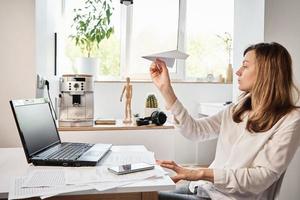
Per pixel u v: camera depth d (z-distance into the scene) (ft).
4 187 3.28
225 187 3.90
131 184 3.37
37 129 4.58
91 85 7.22
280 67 4.28
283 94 4.23
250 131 4.31
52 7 8.89
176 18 11.59
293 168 6.85
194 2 11.84
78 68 10.41
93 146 5.11
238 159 4.20
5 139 6.08
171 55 5.20
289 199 6.89
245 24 7.59
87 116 7.17
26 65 6.16
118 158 4.54
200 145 11.96
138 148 5.30
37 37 6.46
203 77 11.92
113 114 11.10
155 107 8.05
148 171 3.82
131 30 11.34
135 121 7.66
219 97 11.87
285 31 6.86
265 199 4.24
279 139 3.95
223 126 4.85
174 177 3.94
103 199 3.67
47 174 3.68
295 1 6.90
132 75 11.43
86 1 10.59
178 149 11.78
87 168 3.97
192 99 11.75
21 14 6.10
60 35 10.67
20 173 3.78
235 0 8.11
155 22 11.46
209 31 12.00
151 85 11.34
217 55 12.09
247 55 4.59
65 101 7.04
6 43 6.07
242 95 5.02
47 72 7.92
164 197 4.59
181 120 5.20
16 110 4.14
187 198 4.50
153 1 11.41
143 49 11.43
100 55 11.28
